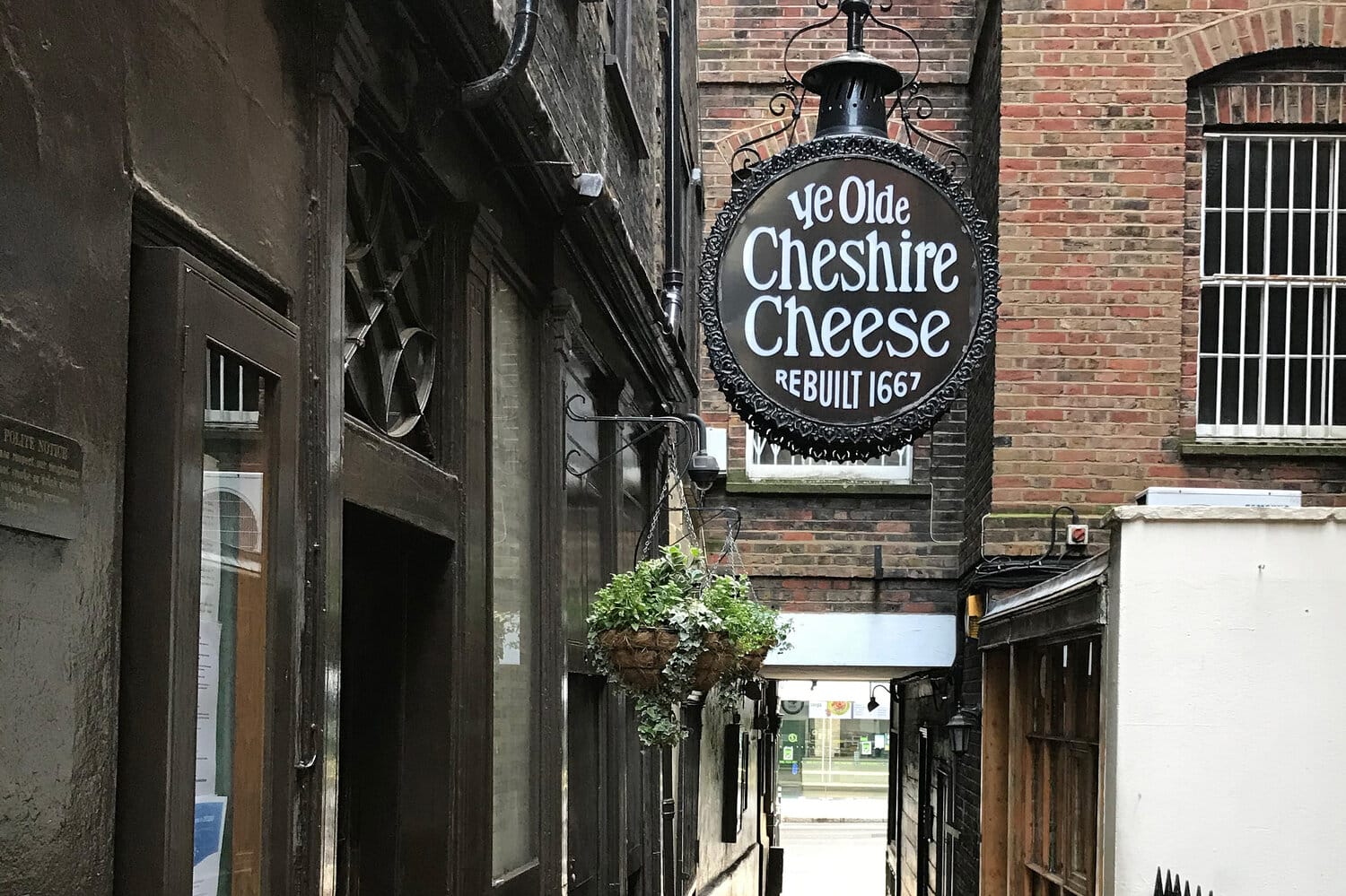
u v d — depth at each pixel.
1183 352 9.38
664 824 9.09
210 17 2.51
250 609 2.66
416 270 4.26
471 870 4.39
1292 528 5.67
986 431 9.66
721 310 5.68
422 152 3.91
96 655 2.02
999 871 8.92
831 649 10.86
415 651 4.24
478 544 4.49
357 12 3.19
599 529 7.27
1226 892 5.57
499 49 3.88
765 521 11.01
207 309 2.35
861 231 5.70
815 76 6.04
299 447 2.92
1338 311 9.41
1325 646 5.64
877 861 29.77
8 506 1.78
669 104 9.17
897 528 10.91
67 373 1.95
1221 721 5.63
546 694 5.51
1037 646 7.97
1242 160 9.51
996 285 5.66
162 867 2.14
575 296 6.11
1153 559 5.69
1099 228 9.38
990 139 10.02
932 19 11.27
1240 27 9.34
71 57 1.98
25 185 1.85
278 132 2.86
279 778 2.74
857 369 5.65
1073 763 7.02
